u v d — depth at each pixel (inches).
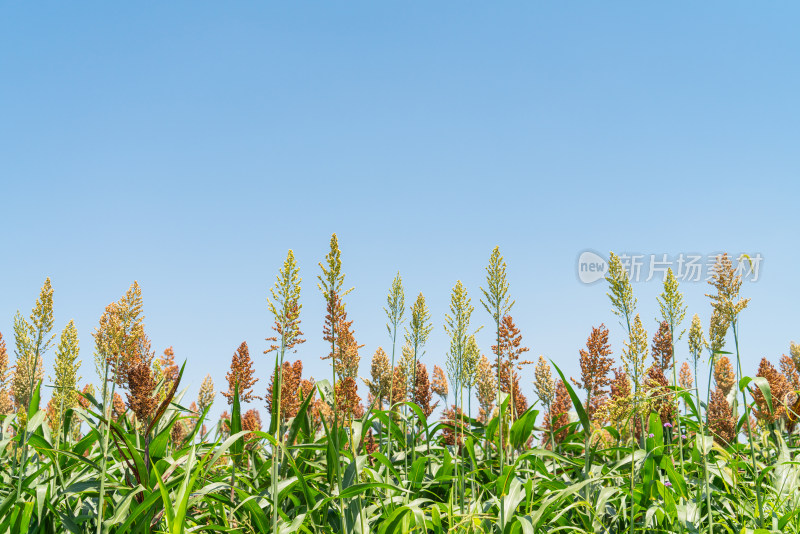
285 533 227.5
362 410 408.8
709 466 300.8
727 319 296.0
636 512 287.4
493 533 252.8
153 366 361.4
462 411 323.0
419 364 395.2
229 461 331.9
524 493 252.5
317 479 296.7
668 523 271.4
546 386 366.6
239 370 320.5
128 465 232.8
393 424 349.1
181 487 192.9
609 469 305.3
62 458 291.0
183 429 416.5
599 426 318.0
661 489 265.1
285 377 317.1
